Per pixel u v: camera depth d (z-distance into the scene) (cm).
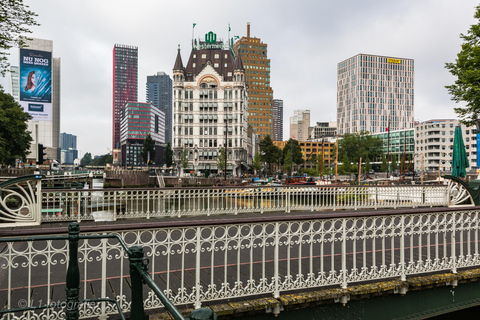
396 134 14662
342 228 517
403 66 18388
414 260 677
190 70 9400
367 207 1555
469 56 1661
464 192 1457
